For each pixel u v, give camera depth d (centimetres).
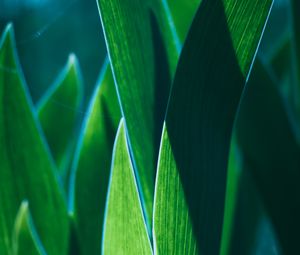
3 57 43
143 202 38
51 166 46
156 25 39
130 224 35
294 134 45
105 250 35
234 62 33
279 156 45
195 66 33
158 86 38
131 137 37
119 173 35
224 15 32
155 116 38
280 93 45
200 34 32
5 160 44
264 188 45
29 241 43
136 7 37
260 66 45
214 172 34
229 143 34
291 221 44
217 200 34
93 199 46
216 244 35
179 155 33
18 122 45
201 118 33
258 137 45
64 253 46
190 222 34
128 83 36
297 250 44
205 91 33
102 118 46
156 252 33
